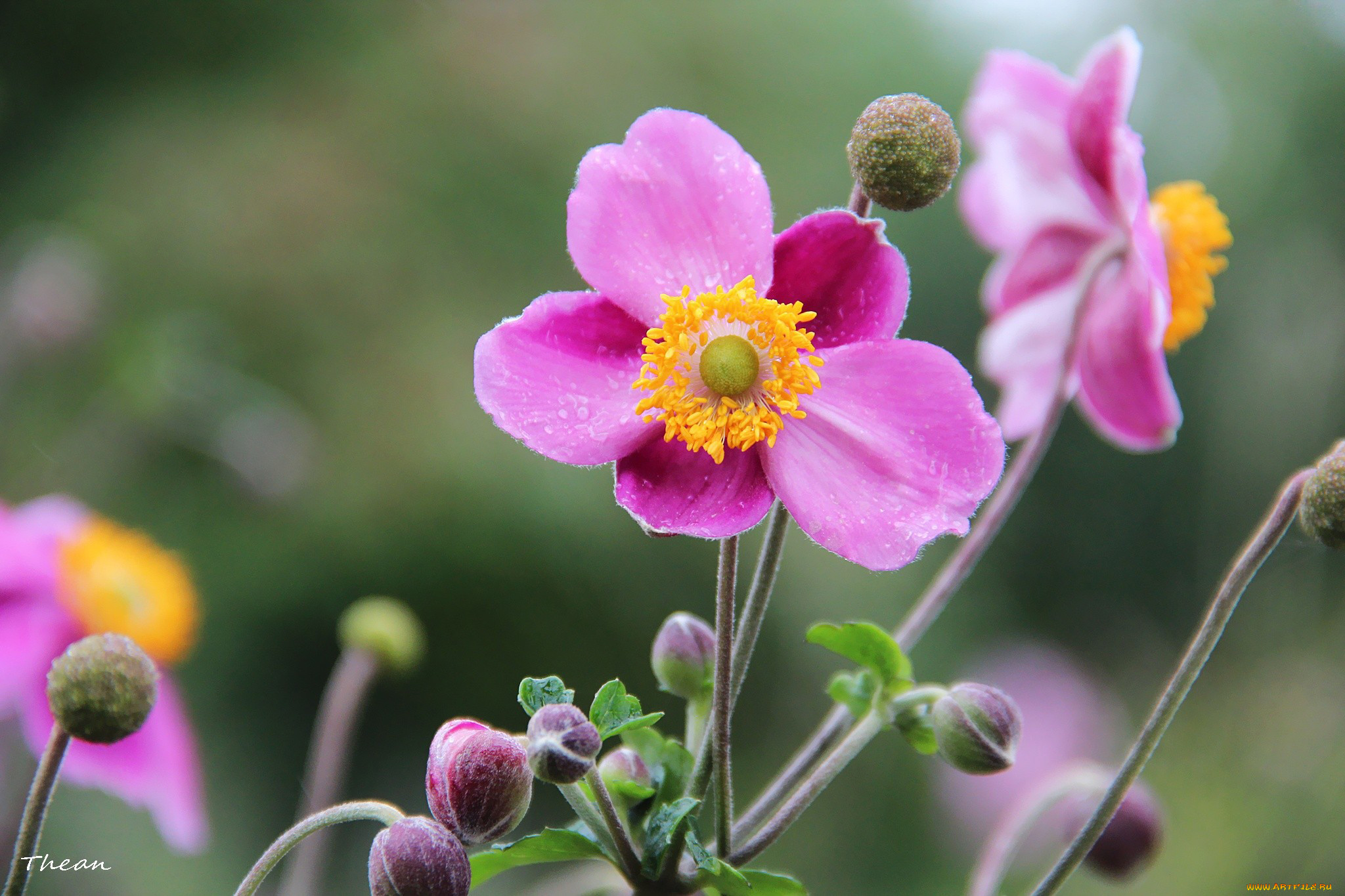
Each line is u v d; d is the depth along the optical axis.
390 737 1.33
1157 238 0.51
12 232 1.54
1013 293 0.56
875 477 0.47
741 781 1.36
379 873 0.46
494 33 1.63
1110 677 1.82
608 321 0.48
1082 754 1.52
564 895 0.52
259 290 1.46
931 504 0.47
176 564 0.59
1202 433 1.81
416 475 1.35
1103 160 0.53
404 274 1.49
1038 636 1.84
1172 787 1.30
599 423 0.47
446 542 1.33
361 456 1.37
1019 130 0.55
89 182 1.53
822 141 1.72
